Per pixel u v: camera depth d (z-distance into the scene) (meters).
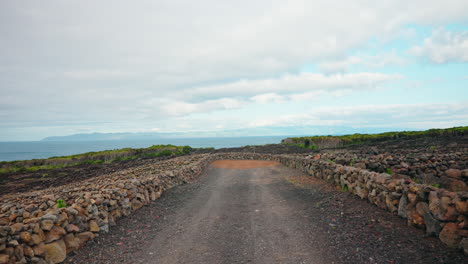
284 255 5.30
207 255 5.48
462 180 7.49
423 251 4.72
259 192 11.95
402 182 6.43
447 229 4.77
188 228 7.21
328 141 35.94
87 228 6.12
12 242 4.34
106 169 26.52
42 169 30.98
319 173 13.71
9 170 30.14
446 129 29.70
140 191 9.35
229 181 15.68
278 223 7.34
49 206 7.48
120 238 6.43
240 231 6.87
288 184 13.30
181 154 38.06
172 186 13.24
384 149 21.36
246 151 36.78
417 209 5.65
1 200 12.58
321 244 5.66
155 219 8.02
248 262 5.09
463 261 4.22
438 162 10.09
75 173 25.88
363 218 6.78
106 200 7.15
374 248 5.12
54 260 4.90
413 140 27.91
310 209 8.41
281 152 31.91
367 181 8.17
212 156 29.28
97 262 5.18
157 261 5.23
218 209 9.23
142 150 40.53
